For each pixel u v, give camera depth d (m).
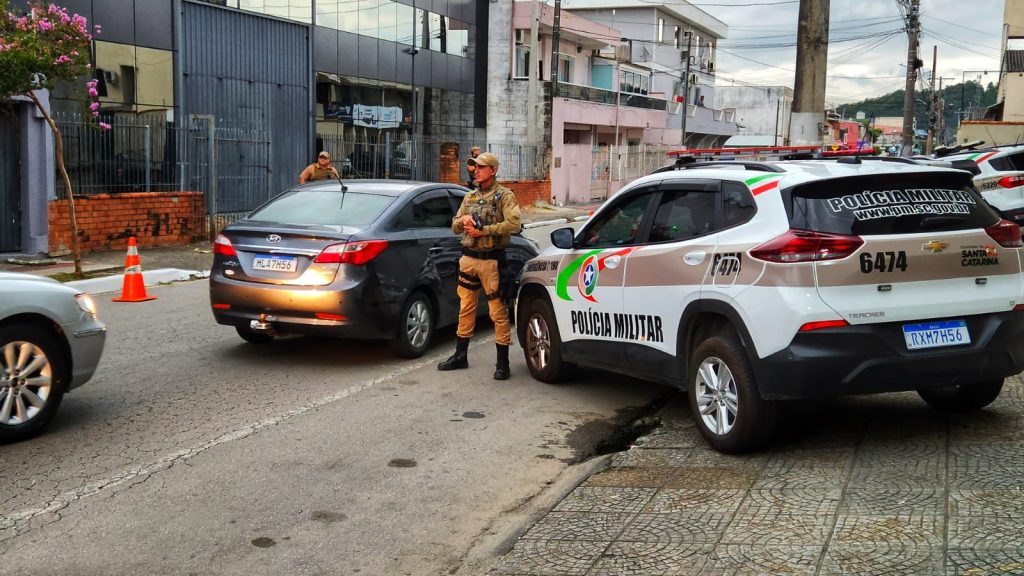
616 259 6.59
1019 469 4.82
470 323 8.20
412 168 29.23
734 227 5.54
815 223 5.10
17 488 5.24
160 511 4.93
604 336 6.80
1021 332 5.30
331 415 6.77
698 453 5.62
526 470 5.66
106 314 10.88
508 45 35.66
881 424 5.92
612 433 6.43
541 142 36.38
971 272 5.23
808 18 11.19
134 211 16.61
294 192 9.11
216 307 8.30
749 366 5.32
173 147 18.64
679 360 5.98
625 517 4.62
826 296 4.99
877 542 4.02
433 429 6.46
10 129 14.92
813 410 6.34
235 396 7.27
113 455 5.82
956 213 5.30
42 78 12.06
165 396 7.23
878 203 5.18
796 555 3.98
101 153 16.92
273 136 24.17
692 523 4.46
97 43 18.73
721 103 76.19
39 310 6.00
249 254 8.16
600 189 42.75
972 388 5.82
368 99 28.30
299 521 4.83
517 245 10.08
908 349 5.07
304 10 24.97
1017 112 41.97
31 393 6.05
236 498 5.13
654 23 54.44
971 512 4.26
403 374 8.05
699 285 5.67
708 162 6.54
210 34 21.83
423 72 31.22
